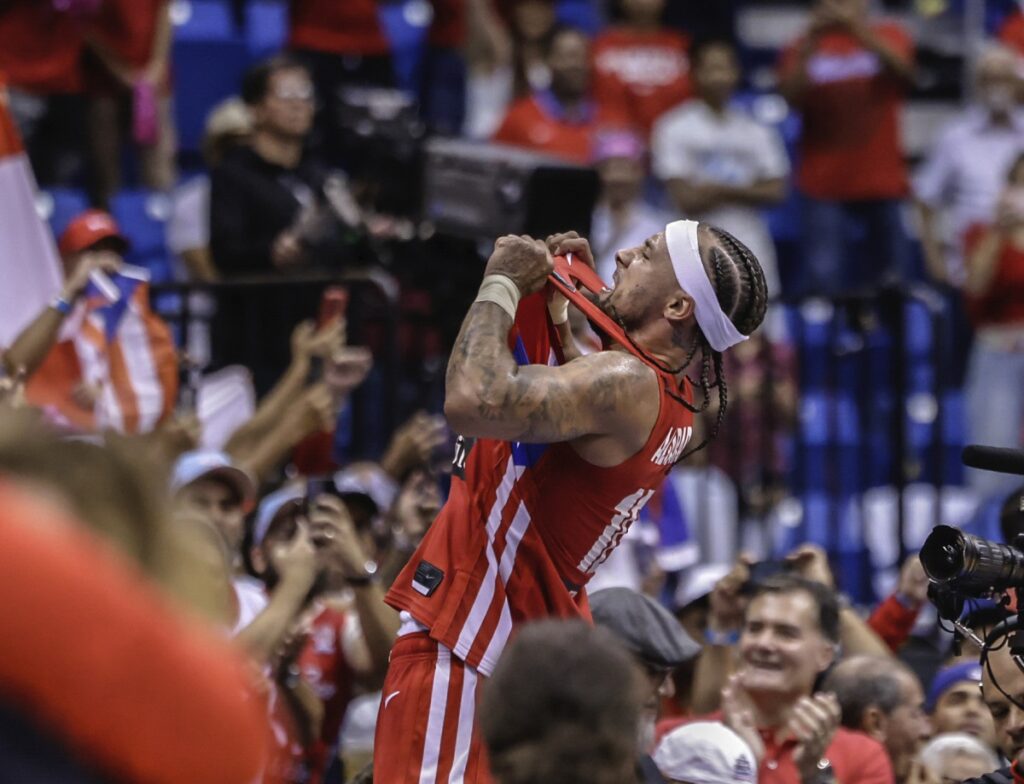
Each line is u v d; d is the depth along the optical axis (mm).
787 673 13711
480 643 10328
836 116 28609
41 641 4535
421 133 22578
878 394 25281
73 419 16859
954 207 29172
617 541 10625
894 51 28703
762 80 33219
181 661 4727
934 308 21234
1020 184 25469
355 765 17594
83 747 4617
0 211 17406
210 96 29453
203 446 19078
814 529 23922
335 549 13516
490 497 10469
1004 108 29031
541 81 29344
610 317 10453
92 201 24938
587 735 6598
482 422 9688
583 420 9883
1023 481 23953
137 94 25141
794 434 23672
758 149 28531
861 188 28641
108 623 4613
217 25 29969
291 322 20125
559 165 19188
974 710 14922
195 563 5109
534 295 10445
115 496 5008
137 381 17578
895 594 16641
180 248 23703
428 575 10477
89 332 17406
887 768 13844
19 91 24500
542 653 6762
